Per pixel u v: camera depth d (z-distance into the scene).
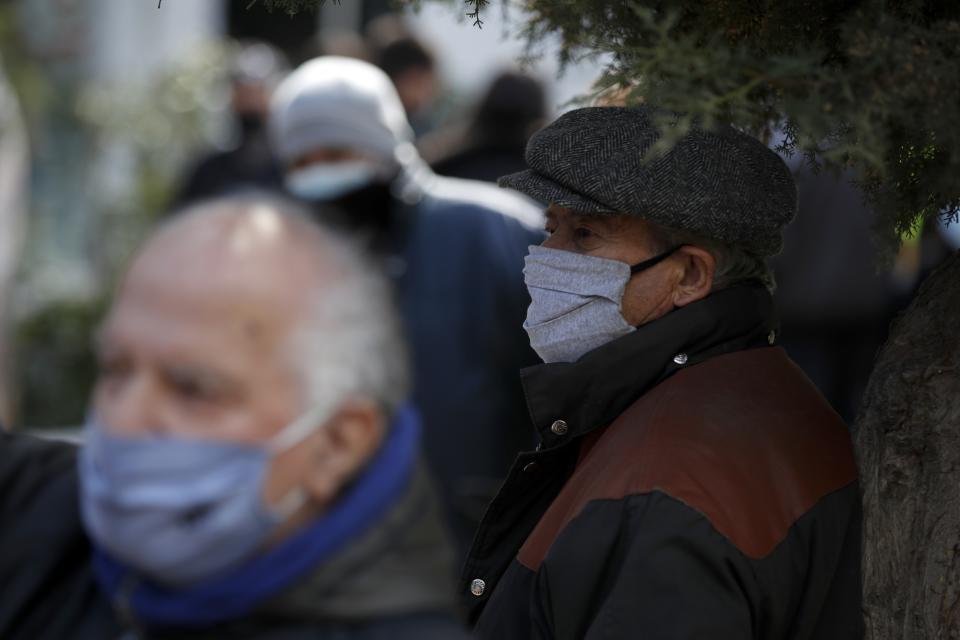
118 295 1.67
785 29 2.29
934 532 2.34
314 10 2.47
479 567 2.66
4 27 10.55
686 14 2.37
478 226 4.95
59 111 10.86
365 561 1.63
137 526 1.59
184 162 10.66
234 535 1.59
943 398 2.38
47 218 10.45
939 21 2.05
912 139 2.13
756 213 2.47
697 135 2.46
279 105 5.52
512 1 2.56
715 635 2.20
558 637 2.31
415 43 7.55
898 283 6.13
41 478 1.93
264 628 1.62
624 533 2.28
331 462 1.64
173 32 12.08
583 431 2.56
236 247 1.62
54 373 8.20
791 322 6.25
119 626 1.74
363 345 1.63
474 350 4.92
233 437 1.59
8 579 1.83
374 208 5.03
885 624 2.41
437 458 4.91
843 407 6.25
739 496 2.28
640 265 2.55
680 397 2.43
